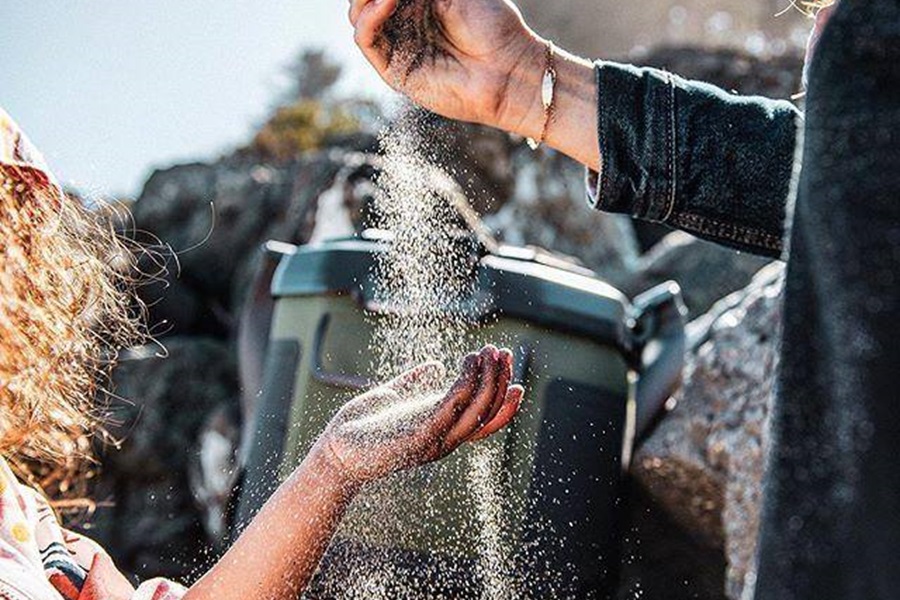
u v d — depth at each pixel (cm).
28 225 146
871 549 84
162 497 405
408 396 139
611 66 159
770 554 88
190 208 507
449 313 196
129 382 425
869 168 88
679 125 157
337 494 131
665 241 435
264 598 131
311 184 437
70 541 149
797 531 87
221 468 400
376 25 152
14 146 139
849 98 91
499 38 156
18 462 161
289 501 132
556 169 433
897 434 84
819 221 89
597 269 426
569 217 428
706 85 161
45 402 154
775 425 90
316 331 220
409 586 183
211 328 484
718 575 266
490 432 131
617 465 220
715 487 252
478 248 211
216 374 437
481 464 198
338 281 219
